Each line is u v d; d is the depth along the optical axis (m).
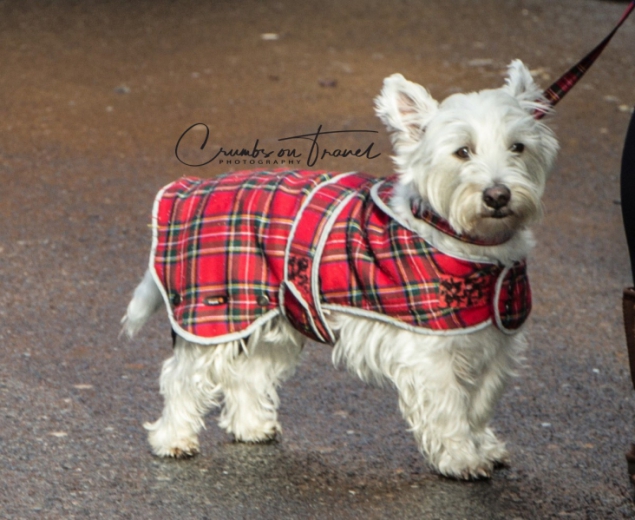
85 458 4.04
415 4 15.20
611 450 4.18
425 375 3.73
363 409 4.57
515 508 3.69
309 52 12.26
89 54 11.88
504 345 3.87
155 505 3.68
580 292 6.15
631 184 3.47
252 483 3.89
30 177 8.02
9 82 10.63
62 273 6.18
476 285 3.62
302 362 5.04
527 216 3.56
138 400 4.59
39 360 4.98
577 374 4.99
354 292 3.70
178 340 4.12
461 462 3.87
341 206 3.77
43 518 3.56
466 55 12.39
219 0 14.91
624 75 11.79
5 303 5.68
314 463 4.07
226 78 11.06
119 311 5.65
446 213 3.56
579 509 3.68
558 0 16.00
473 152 3.55
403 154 3.69
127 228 7.02
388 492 3.81
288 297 3.85
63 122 9.46
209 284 3.94
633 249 3.58
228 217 3.93
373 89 10.75
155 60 11.72
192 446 4.12
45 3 14.34
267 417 4.32
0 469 3.90
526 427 4.41
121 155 8.63
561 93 3.91
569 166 8.76
